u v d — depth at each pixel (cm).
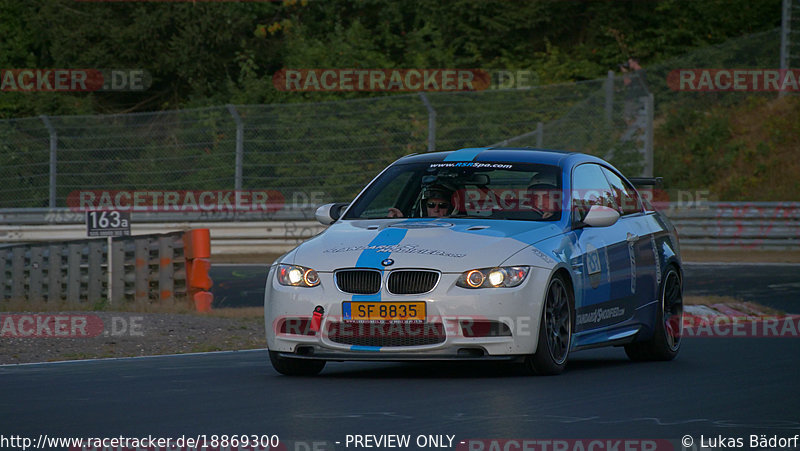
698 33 10462
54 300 4619
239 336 3428
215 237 8006
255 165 8144
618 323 2764
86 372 2595
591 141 8294
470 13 10394
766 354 2961
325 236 2581
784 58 9619
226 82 9950
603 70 10062
